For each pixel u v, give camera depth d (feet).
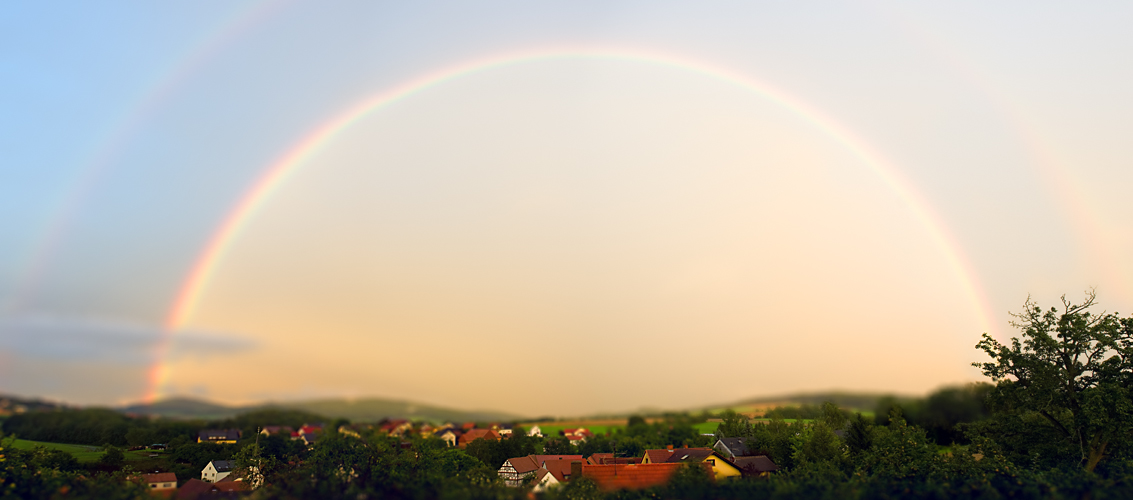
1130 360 224.74
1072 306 229.25
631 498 182.91
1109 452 224.33
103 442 455.63
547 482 255.09
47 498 164.25
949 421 426.10
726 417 418.92
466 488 171.83
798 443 285.64
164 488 291.17
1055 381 225.15
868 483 178.50
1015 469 198.70
